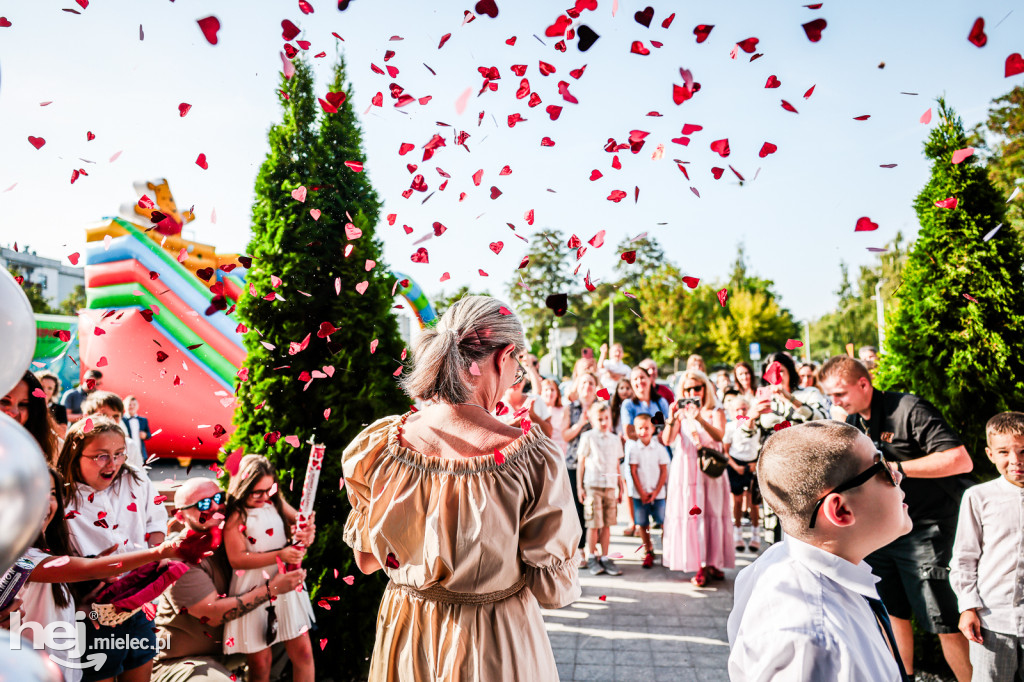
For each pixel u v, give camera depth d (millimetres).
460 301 1617
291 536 3088
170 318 9352
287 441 3254
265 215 3607
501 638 1376
